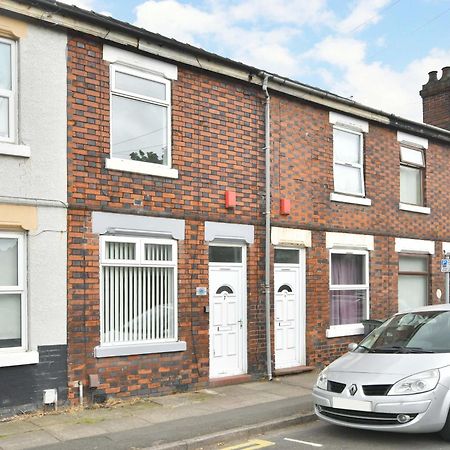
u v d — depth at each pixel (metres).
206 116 10.17
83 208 8.55
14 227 7.98
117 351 8.73
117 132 9.16
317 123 12.09
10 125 8.09
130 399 8.86
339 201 12.37
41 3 8.17
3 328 7.91
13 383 7.79
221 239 10.34
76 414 8.00
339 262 12.62
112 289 8.99
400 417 6.61
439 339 7.61
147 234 9.31
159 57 9.53
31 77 8.20
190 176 9.87
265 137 11.05
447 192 15.39
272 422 7.67
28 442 6.70
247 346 10.60
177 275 9.65
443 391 6.68
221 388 9.89
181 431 7.16
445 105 16.59
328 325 12.06
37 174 8.15
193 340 9.74
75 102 8.59
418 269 14.61
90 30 8.70
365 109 12.92
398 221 13.83
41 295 8.10
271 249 11.05
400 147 14.12
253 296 10.73
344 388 7.04
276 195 11.20
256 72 10.80
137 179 9.17
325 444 6.96
